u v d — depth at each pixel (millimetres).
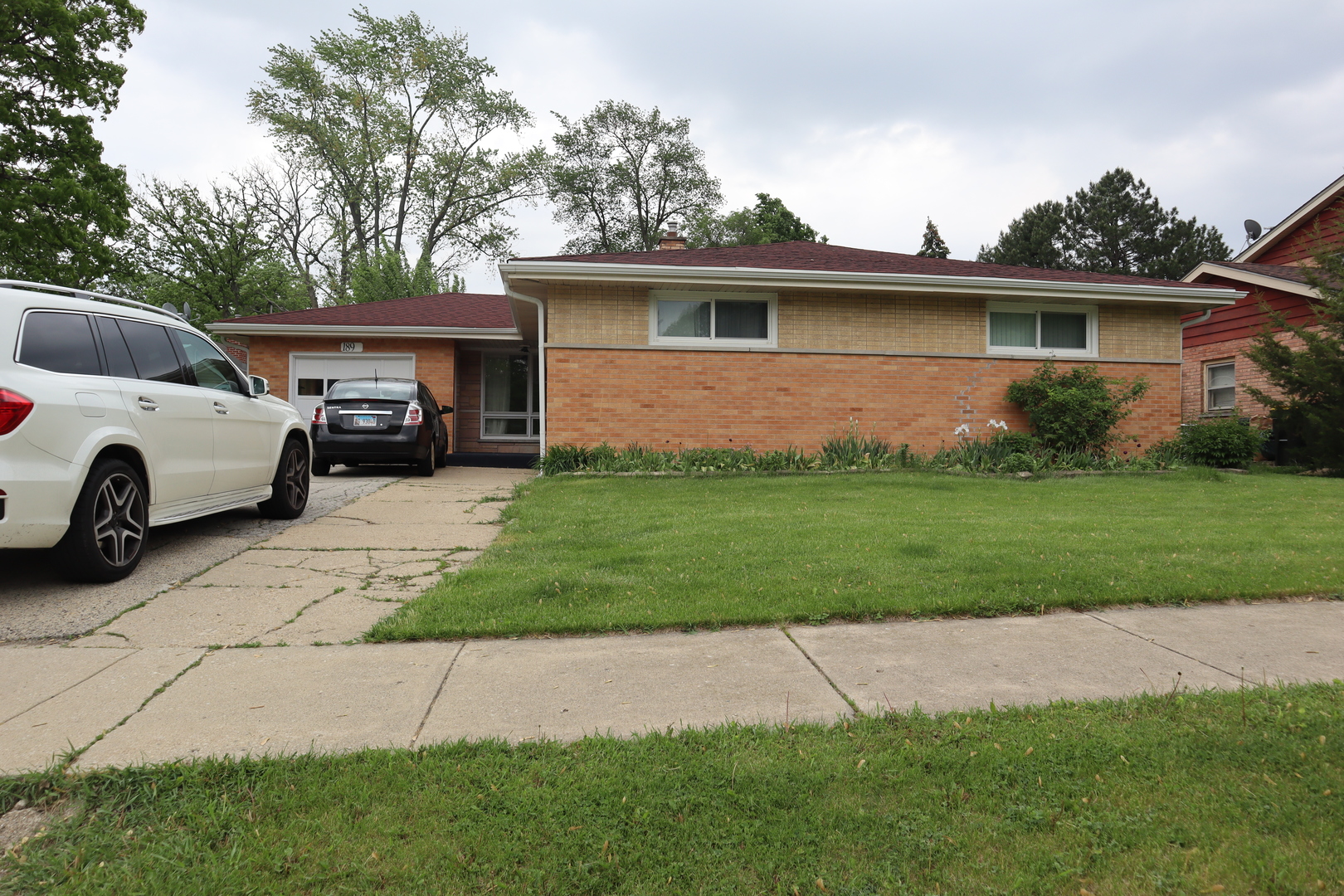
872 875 2078
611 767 2625
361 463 12375
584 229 47250
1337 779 2545
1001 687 3422
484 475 12953
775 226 45875
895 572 5238
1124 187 48094
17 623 4324
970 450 12188
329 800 2426
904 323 13008
